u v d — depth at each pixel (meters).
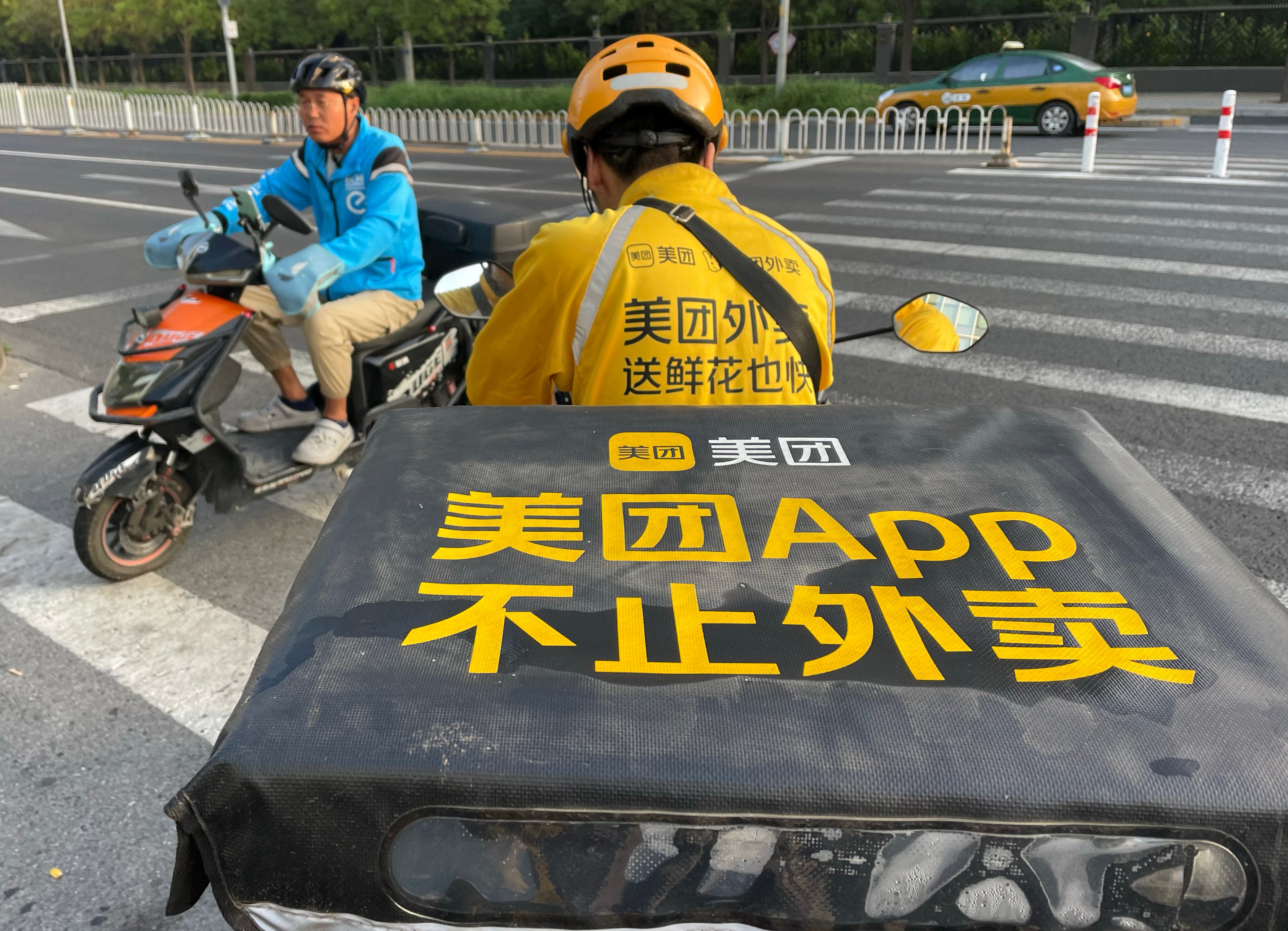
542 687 0.90
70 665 3.33
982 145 16.59
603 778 0.83
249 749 0.84
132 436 3.74
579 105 1.80
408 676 0.91
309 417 4.26
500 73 39.16
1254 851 0.81
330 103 3.77
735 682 0.90
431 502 1.16
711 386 1.65
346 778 0.83
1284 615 0.98
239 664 3.34
